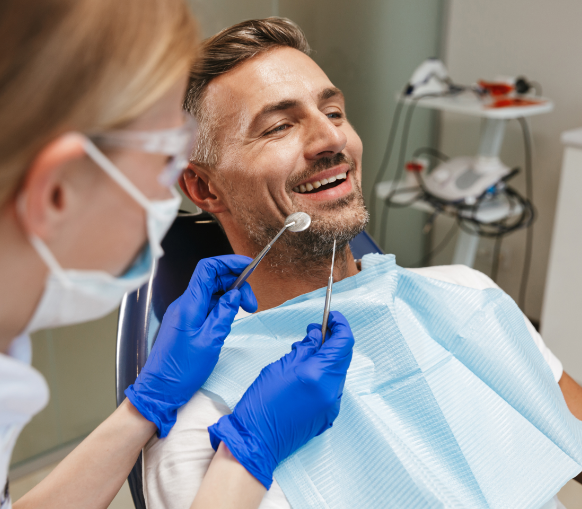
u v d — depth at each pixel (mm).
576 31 2133
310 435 709
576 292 1932
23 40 349
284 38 957
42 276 422
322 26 2180
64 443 1928
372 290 879
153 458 778
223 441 661
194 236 1136
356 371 838
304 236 934
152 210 439
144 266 491
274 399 680
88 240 422
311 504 709
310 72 942
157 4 402
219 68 930
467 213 2133
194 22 439
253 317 917
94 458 724
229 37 937
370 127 2543
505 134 2441
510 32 2342
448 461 779
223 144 943
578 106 2197
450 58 2596
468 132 2637
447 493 719
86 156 389
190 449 757
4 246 400
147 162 426
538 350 973
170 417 776
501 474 795
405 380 826
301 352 715
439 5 2535
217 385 812
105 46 368
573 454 822
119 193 417
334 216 932
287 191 925
